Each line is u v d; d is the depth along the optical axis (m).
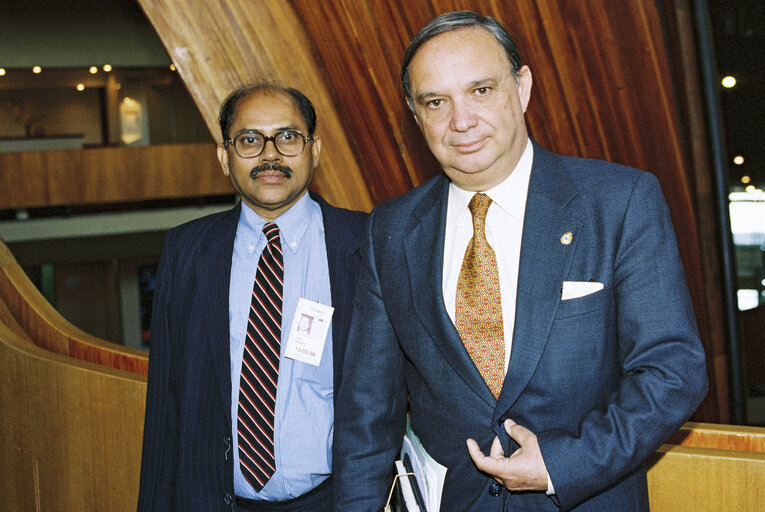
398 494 1.41
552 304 1.16
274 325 1.68
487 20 1.20
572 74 2.90
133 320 14.49
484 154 1.18
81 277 14.16
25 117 15.92
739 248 4.27
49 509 2.52
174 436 1.74
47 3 12.77
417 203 1.39
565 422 1.18
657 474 1.49
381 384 1.41
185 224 1.81
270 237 1.72
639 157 3.38
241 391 1.65
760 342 4.77
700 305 4.27
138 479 2.19
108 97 16.02
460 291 1.25
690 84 3.63
